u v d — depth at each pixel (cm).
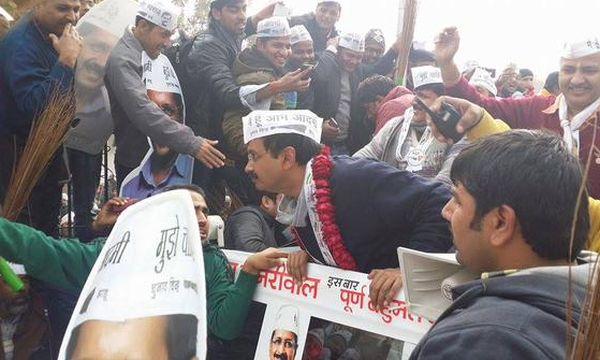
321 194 198
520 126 294
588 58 255
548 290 101
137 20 317
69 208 324
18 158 283
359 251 197
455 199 117
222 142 352
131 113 310
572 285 102
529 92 589
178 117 336
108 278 177
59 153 295
